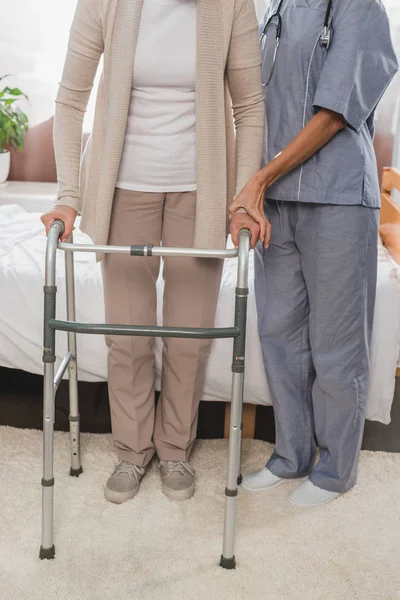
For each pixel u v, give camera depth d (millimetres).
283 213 1752
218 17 1564
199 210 1656
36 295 2057
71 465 1953
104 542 1675
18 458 2029
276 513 1816
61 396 2188
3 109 3234
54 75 3350
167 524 1754
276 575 1573
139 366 1866
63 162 1674
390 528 1762
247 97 1667
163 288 1998
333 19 1604
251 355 1990
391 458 2092
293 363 1890
